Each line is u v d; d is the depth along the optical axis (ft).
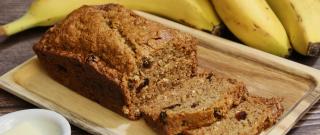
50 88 2.47
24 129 2.10
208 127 2.12
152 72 2.28
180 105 2.19
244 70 2.54
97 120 2.27
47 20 2.92
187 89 2.34
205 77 2.41
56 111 2.32
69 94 2.42
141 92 2.27
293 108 2.24
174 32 2.36
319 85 2.36
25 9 3.18
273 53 2.65
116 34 2.31
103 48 2.28
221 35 2.85
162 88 2.36
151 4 2.93
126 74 2.21
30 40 2.90
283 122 2.16
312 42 2.55
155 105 2.27
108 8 2.45
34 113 2.15
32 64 2.61
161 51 2.28
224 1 2.64
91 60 2.27
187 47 2.37
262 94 2.39
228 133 2.09
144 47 2.26
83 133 2.25
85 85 2.36
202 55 2.66
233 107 2.22
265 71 2.52
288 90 2.39
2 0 3.28
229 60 2.61
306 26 2.58
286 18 2.69
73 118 2.27
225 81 2.31
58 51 2.40
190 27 2.84
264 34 2.58
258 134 2.13
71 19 2.44
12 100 2.45
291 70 2.47
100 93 2.31
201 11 2.76
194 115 2.08
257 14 2.60
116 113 2.31
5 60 2.73
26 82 2.51
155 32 2.32
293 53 2.73
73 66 2.36
